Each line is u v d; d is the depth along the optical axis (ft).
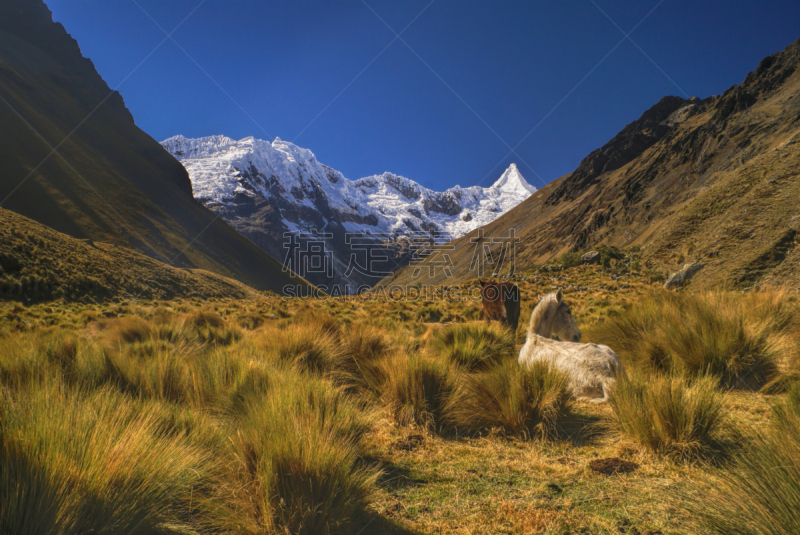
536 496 9.72
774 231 60.75
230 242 570.87
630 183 352.49
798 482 6.78
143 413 10.53
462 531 8.27
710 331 18.63
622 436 13.05
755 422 12.77
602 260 129.18
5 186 367.25
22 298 98.02
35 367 14.10
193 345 28.55
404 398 15.71
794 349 17.97
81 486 6.63
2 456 6.32
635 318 24.30
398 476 10.95
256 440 9.31
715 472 9.61
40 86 629.10
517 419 14.16
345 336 24.20
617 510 8.85
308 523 7.54
